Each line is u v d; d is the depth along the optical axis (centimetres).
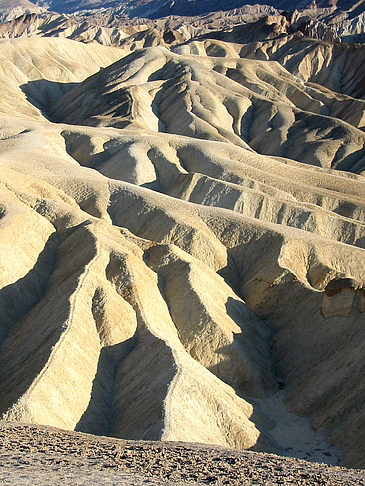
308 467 1991
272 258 4922
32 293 4356
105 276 4309
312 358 4050
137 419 3231
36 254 4681
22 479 1631
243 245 5275
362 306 4028
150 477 1761
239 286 4994
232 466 1945
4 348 3809
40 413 3075
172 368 3466
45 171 6375
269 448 3350
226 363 3972
